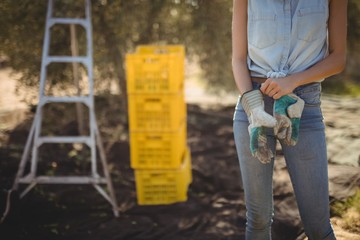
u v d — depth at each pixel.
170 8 6.15
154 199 4.73
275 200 4.41
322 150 2.27
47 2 4.80
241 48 2.38
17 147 5.41
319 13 2.24
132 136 4.64
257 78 2.35
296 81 2.21
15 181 4.29
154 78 4.50
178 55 4.52
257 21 2.30
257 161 2.30
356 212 3.77
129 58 4.46
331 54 2.29
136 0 5.81
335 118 6.03
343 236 3.40
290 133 2.19
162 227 4.23
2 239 3.80
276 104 2.22
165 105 4.54
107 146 5.68
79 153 5.52
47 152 5.48
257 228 2.40
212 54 6.69
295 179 2.31
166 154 4.64
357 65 9.39
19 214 4.04
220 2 6.18
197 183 5.11
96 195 4.73
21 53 5.08
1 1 4.68
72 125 5.82
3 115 6.27
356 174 4.31
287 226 4.01
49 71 5.23
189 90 8.73
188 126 6.50
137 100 4.55
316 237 2.35
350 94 8.25
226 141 6.00
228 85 7.11
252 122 2.21
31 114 6.10
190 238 4.04
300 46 2.28
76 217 4.36
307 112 2.28
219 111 7.18
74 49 4.89
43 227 4.13
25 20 4.88
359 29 6.76
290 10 2.27
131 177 5.23
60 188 4.79
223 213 4.44
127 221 4.31
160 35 6.48
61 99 4.29
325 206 2.30
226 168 5.30
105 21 5.48
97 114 6.31
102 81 5.99
